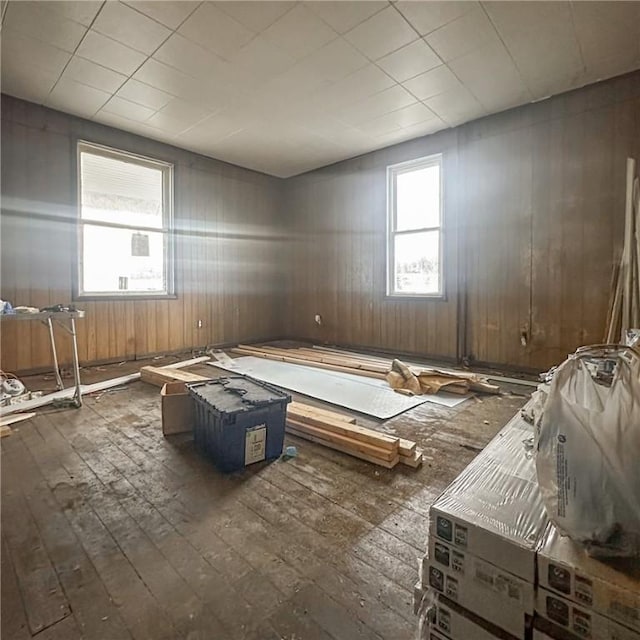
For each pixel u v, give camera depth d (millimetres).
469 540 957
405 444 2207
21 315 2738
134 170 5016
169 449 2365
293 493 1887
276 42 3096
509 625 893
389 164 5363
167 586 1304
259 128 4766
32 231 4152
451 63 3391
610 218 3682
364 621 1174
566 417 895
